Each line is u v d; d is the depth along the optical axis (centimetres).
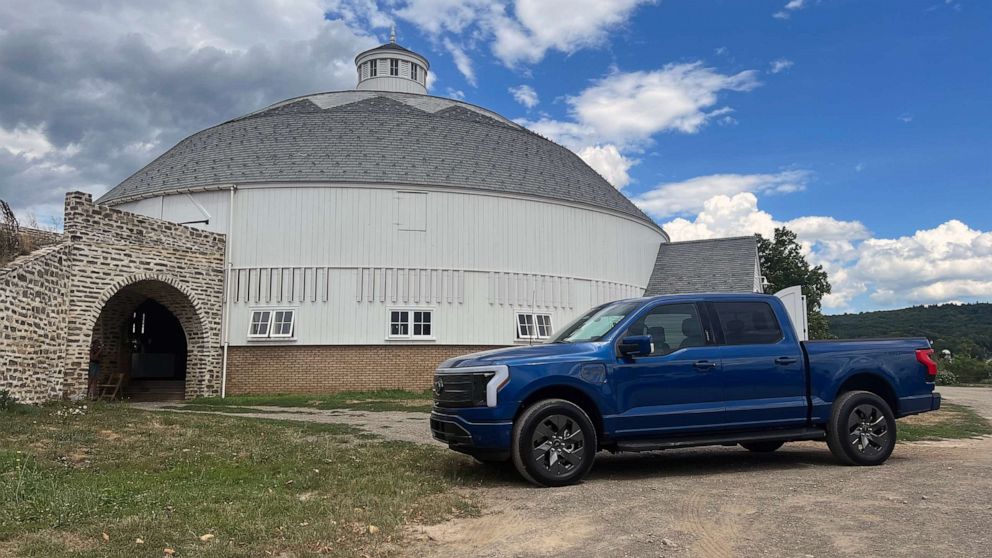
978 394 2805
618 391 776
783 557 477
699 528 556
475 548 521
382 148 2633
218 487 723
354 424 1381
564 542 530
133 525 559
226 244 2400
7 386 1491
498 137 2972
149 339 2841
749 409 809
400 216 2470
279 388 2336
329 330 2370
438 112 3136
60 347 1717
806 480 752
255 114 3117
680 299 836
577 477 748
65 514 588
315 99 3209
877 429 853
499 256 2581
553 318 2664
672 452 999
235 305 2370
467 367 779
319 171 2467
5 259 1622
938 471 799
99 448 985
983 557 470
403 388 2391
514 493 712
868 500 643
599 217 2888
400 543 532
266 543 521
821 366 845
